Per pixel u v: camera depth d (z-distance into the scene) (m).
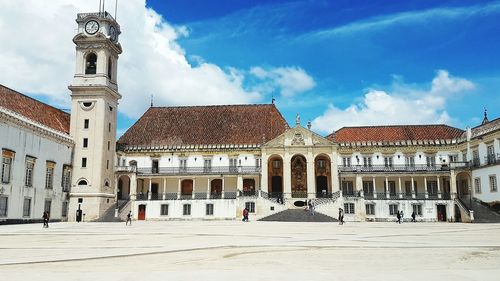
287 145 65.31
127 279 11.23
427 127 70.69
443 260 15.03
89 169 59.66
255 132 71.12
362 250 18.30
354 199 59.06
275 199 61.31
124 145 70.31
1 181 44.75
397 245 20.52
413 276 11.66
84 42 62.53
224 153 68.88
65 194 58.19
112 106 64.31
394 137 69.00
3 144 45.09
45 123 57.00
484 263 14.30
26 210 49.38
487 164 56.22
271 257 15.95
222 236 26.83
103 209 59.94
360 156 67.69
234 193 64.94
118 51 66.31
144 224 47.81
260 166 67.81
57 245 21.02
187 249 18.73
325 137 64.81
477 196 59.38
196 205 63.00
